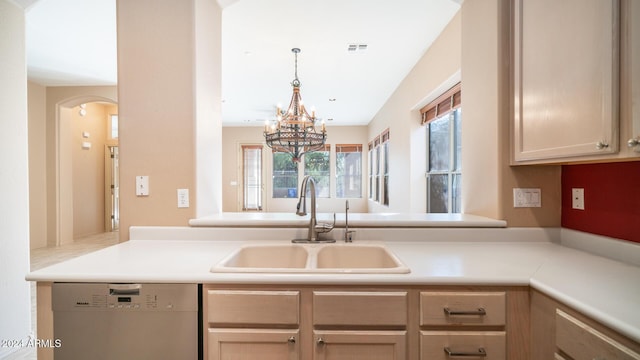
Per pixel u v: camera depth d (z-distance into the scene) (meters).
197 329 1.10
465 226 1.64
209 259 1.32
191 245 1.60
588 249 1.43
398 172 4.65
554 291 0.94
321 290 1.10
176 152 1.71
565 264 1.23
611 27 0.96
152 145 1.71
